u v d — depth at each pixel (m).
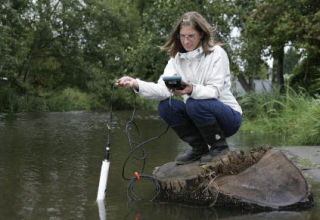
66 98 16.73
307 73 10.91
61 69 20.06
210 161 2.60
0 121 8.95
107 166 2.51
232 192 2.31
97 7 18.70
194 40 2.54
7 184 2.89
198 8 10.62
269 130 6.96
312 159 3.68
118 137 6.01
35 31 17.69
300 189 2.29
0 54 12.91
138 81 2.56
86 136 6.11
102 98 17.86
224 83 2.62
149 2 20.56
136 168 3.49
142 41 12.47
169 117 2.67
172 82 2.40
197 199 2.40
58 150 4.57
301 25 8.57
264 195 2.28
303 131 5.06
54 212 2.21
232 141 5.46
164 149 4.63
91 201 2.44
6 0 13.55
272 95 8.38
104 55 18.81
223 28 10.43
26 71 18.53
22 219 2.10
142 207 2.30
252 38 10.09
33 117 10.65
